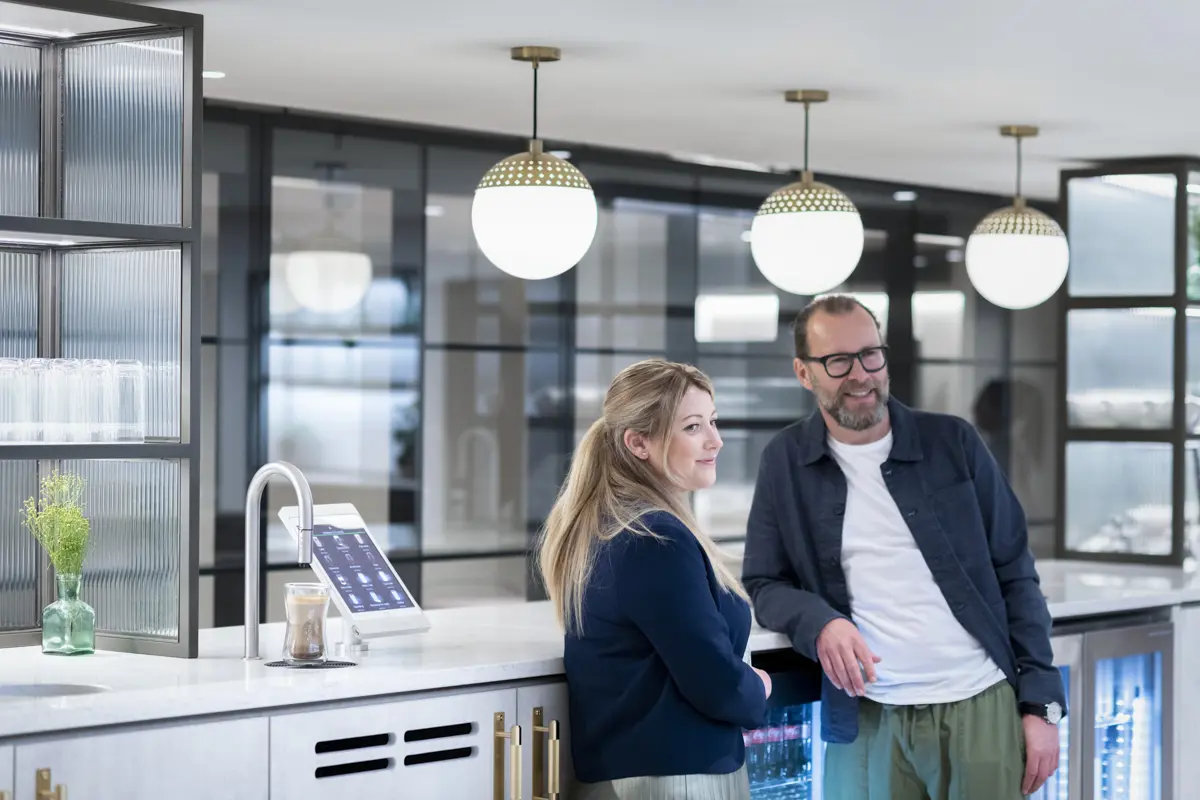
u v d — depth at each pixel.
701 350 6.00
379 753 2.65
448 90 4.46
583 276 5.65
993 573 3.25
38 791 2.31
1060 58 3.88
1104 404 5.27
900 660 3.19
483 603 5.48
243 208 4.86
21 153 3.12
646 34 3.69
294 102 4.74
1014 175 6.01
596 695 2.69
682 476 2.74
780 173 6.14
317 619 2.79
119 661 2.87
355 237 5.10
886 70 4.05
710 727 2.63
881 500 3.24
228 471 4.91
